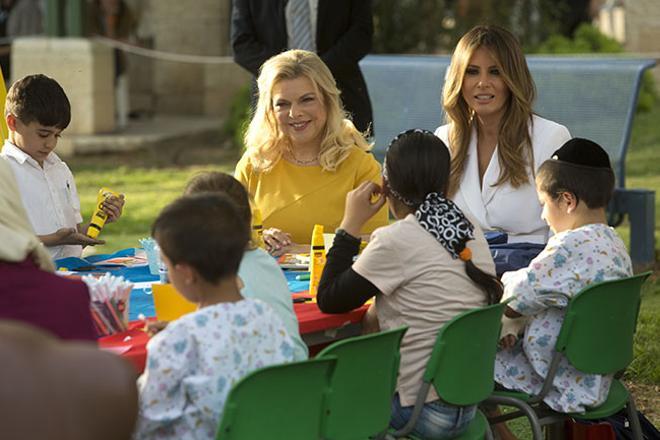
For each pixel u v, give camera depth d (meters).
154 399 3.62
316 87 5.94
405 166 4.62
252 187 6.10
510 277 4.95
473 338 4.37
